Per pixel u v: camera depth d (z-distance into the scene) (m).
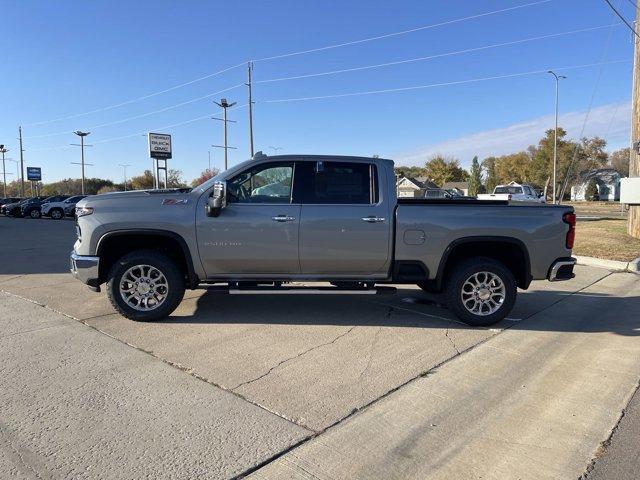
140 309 5.85
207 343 5.16
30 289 7.66
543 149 74.38
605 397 4.02
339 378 4.31
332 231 5.78
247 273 5.95
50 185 96.94
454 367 4.62
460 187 96.75
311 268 5.93
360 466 3.03
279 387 4.11
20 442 3.22
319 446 3.24
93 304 6.69
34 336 5.32
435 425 3.53
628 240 14.23
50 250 13.12
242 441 3.28
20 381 4.16
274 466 3.02
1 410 3.65
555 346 5.27
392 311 6.59
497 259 6.24
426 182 90.25
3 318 5.99
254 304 6.89
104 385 4.09
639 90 14.51
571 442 3.33
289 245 5.79
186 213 5.75
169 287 5.81
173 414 3.62
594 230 17.88
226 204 5.73
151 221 5.72
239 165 5.92
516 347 5.23
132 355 4.78
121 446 3.20
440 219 5.81
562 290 8.30
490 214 5.87
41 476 2.87
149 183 92.31
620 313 6.73
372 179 5.91
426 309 6.73
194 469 2.97
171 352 4.88
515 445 3.28
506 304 5.90
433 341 5.38
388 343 5.27
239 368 4.50
